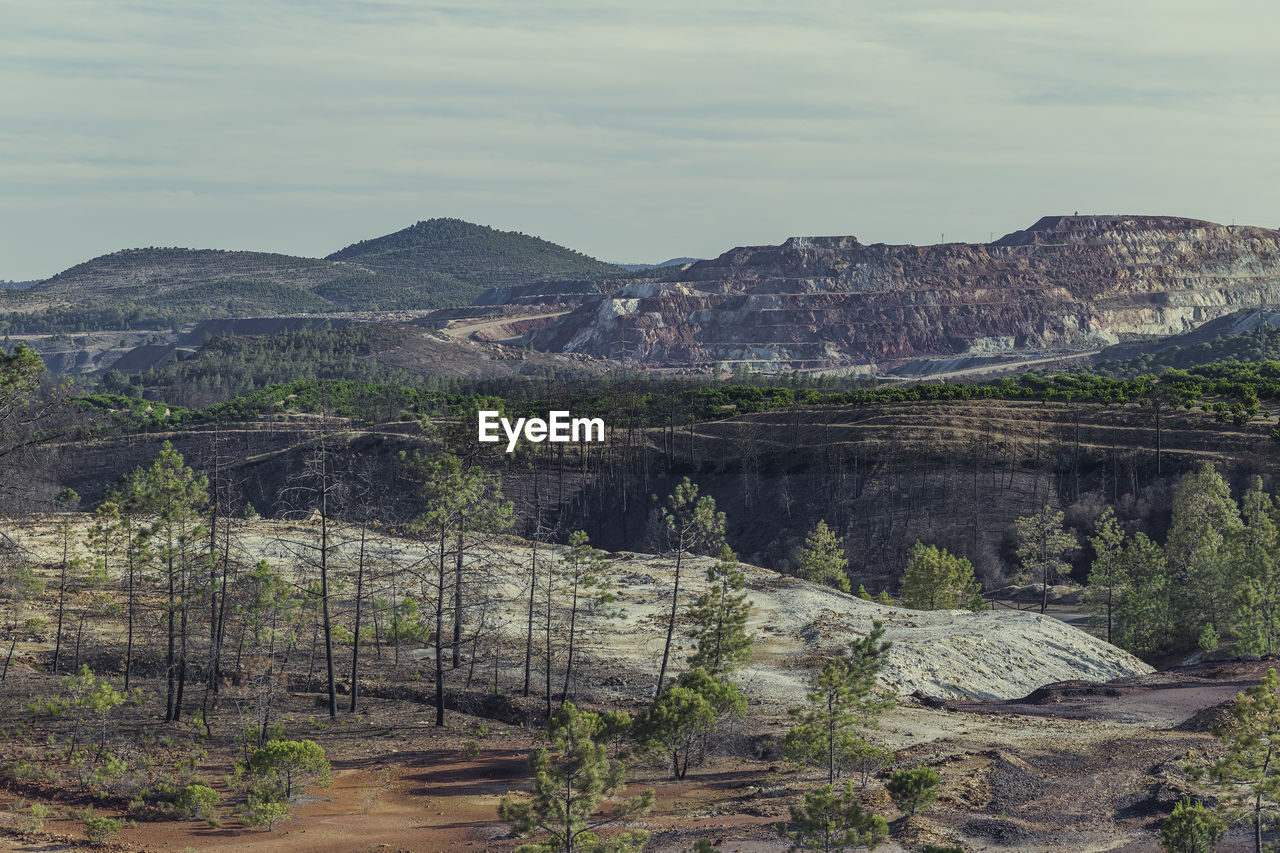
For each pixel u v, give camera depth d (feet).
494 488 231.50
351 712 189.16
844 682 151.43
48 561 269.85
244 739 165.27
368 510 211.61
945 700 220.43
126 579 249.14
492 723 187.32
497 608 258.37
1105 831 129.49
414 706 196.24
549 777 103.50
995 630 268.62
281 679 202.80
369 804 142.10
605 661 225.35
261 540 309.83
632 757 160.76
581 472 565.12
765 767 164.96
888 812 133.69
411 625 236.63
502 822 133.90
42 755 154.20
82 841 119.55
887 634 257.75
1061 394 626.64
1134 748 170.50
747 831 124.77
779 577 317.83
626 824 132.46
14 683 187.01
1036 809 138.82
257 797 135.74
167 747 163.22
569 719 106.42
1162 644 330.13
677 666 222.89
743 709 169.99
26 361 156.66
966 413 585.22
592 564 224.53
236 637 213.05
